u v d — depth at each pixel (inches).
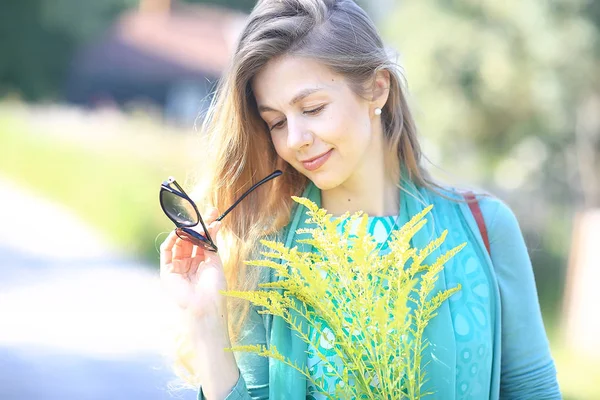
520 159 556.1
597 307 345.1
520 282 101.8
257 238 101.3
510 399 103.4
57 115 1055.0
